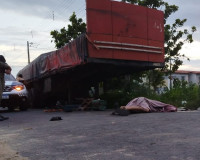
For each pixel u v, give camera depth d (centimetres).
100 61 894
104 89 1314
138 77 1481
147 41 988
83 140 399
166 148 330
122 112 700
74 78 1125
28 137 444
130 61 959
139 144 358
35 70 1355
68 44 976
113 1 921
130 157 300
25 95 1058
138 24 970
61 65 1038
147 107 772
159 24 1026
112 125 523
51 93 1273
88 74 1055
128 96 1210
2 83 686
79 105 1036
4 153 342
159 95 1261
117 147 347
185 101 1154
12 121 686
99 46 884
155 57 1011
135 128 477
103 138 406
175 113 705
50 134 461
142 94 1236
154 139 382
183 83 1364
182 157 291
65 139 413
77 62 912
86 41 872
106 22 903
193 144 344
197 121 525
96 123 562
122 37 931
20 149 362
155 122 536
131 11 958
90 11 877
